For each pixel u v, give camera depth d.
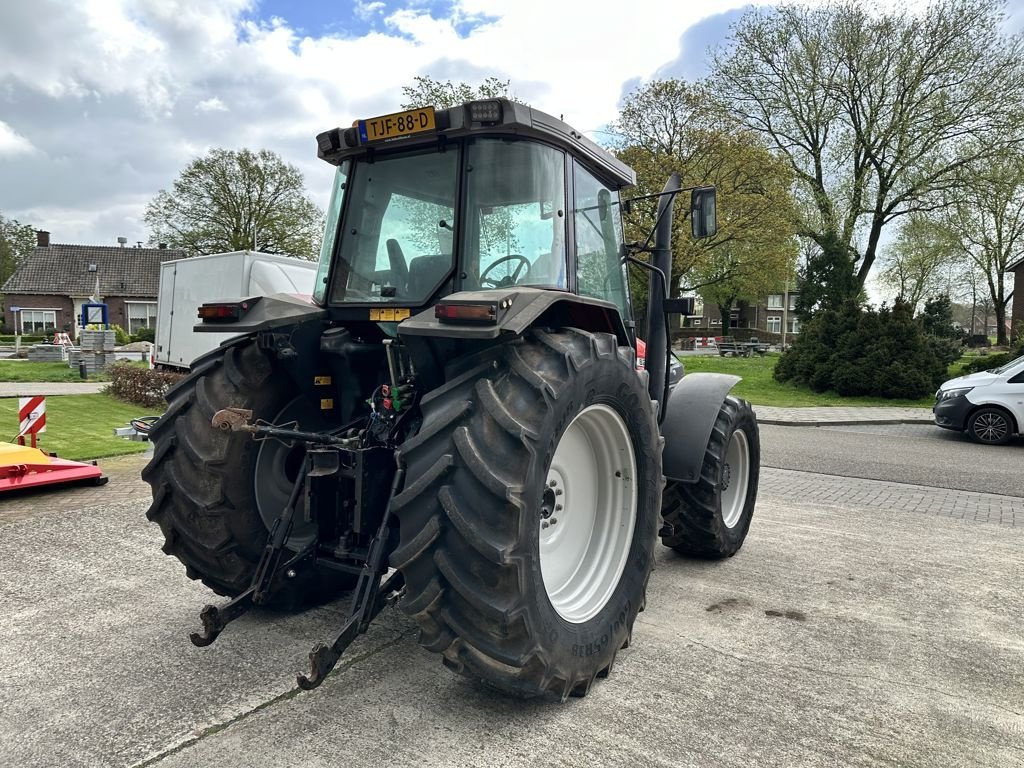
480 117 2.70
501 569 2.18
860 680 2.84
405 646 3.01
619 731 2.40
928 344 16.94
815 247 33.16
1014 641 3.26
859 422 12.88
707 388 4.08
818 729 2.46
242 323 2.86
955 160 24.28
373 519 2.70
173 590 3.65
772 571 4.25
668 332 4.11
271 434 2.72
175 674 2.74
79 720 2.40
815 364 17.56
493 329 2.19
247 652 2.94
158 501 2.99
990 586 4.03
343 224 3.13
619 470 2.98
